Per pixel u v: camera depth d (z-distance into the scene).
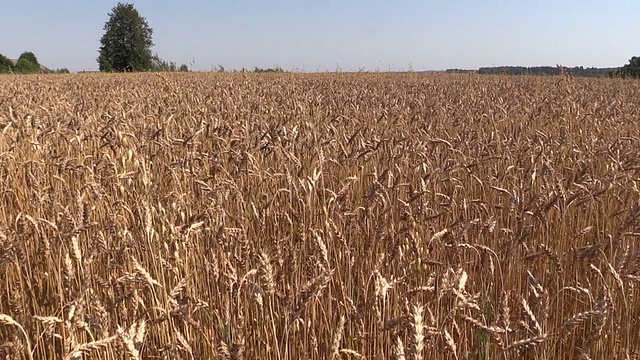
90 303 3.57
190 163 6.52
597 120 10.41
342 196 4.89
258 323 3.79
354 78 35.66
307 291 3.05
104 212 5.71
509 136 9.20
